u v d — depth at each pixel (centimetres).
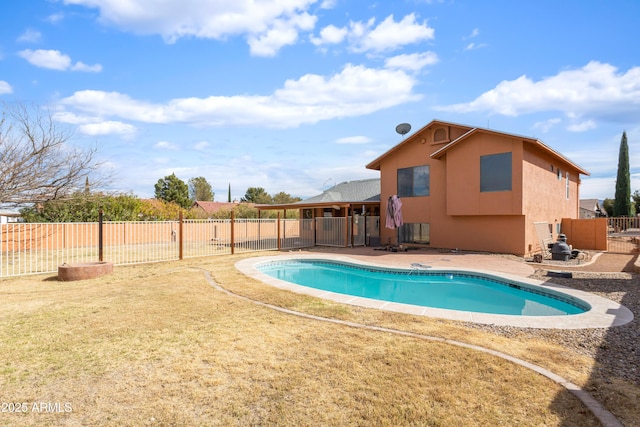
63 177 1612
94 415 331
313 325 596
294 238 2527
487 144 1609
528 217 1576
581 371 424
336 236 2145
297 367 430
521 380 397
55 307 713
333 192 2670
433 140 1908
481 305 899
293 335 545
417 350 482
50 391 375
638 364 446
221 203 5862
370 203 2198
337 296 809
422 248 1912
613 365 443
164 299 780
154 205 2975
